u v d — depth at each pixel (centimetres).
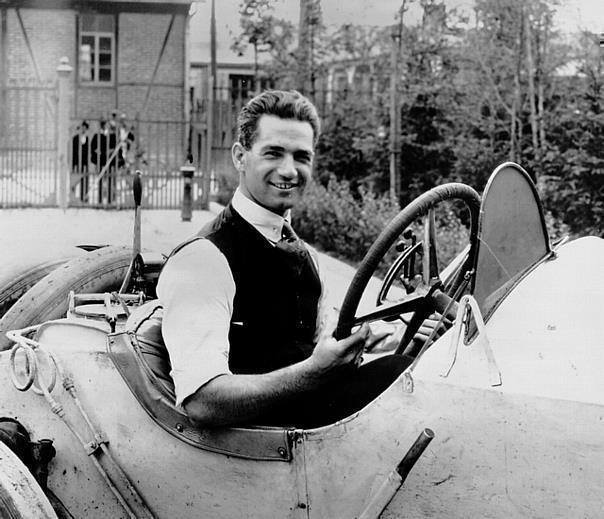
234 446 225
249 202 239
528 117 859
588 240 272
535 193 258
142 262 309
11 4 1377
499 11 866
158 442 234
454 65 929
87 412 239
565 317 226
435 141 936
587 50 820
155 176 1205
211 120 1197
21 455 235
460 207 824
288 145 236
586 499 200
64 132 1190
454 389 209
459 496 210
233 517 231
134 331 242
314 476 221
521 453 204
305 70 1150
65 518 245
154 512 237
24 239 873
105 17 1424
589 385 205
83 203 1177
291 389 216
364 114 1047
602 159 754
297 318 246
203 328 222
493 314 232
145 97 1421
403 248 266
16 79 1313
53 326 262
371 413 216
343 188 965
